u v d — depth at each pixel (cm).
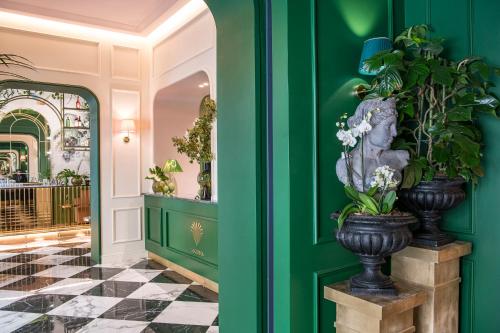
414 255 207
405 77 194
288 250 190
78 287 429
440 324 204
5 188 726
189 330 314
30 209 750
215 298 391
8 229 724
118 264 530
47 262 543
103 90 536
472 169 201
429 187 200
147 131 578
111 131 544
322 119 202
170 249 491
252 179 198
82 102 1024
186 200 450
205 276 418
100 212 536
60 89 511
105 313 351
